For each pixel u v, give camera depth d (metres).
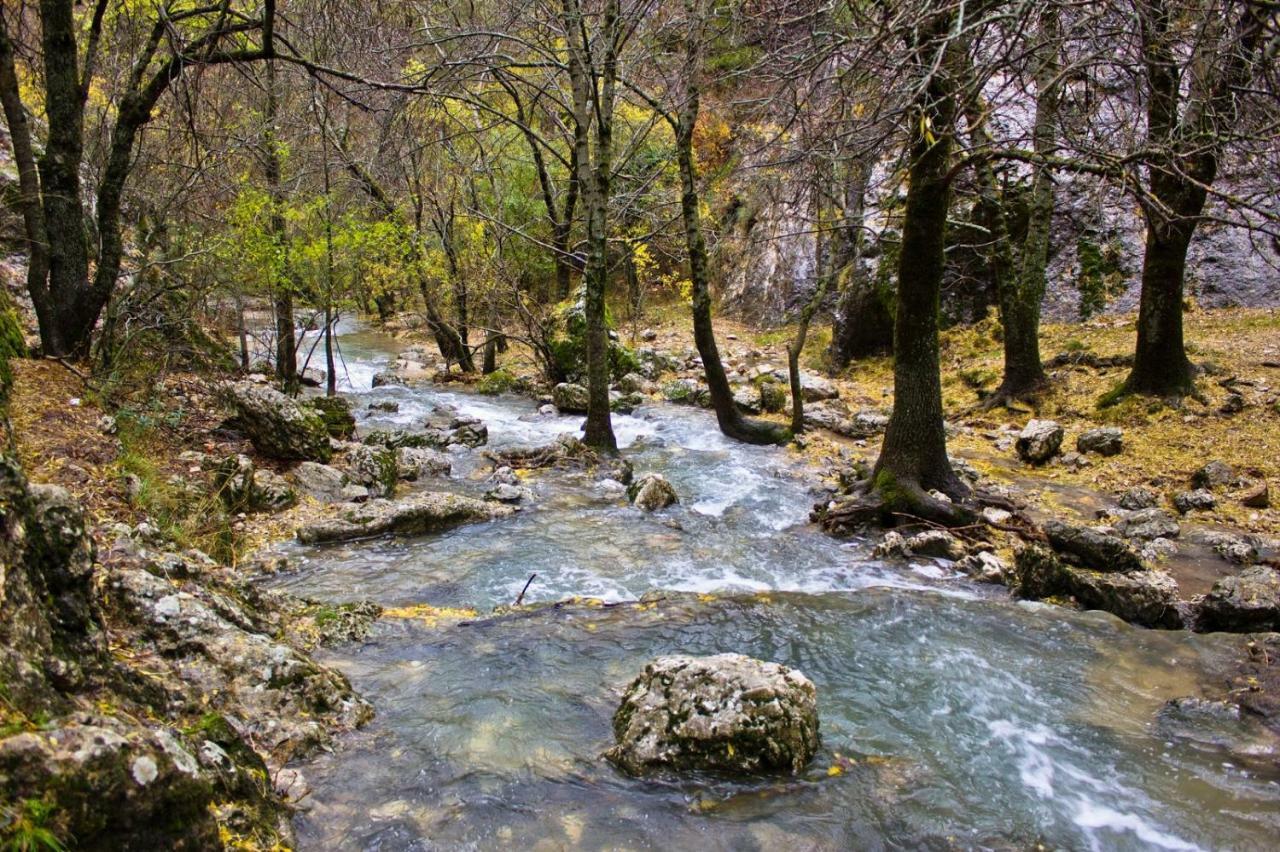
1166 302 10.62
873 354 17.19
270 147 12.70
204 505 7.22
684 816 3.42
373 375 18.30
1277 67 4.79
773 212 21.08
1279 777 3.89
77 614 2.94
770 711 3.79
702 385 15.14
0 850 1.96
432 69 9.95
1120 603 5.99
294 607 5.32
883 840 3.35
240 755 3.24
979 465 10.18
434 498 8.16
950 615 5.89
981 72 4.98
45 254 8.66
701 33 10.20
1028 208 15.52
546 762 3.78
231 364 13.91
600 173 10.52
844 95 5.29
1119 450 10.01
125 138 8.91
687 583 6.72
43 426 7.15
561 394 14.25
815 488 9.59
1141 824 3.53
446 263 16.91
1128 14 4.36
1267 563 6.86
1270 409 10.04
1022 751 4.10
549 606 5.89
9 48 8.18
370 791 3.48
